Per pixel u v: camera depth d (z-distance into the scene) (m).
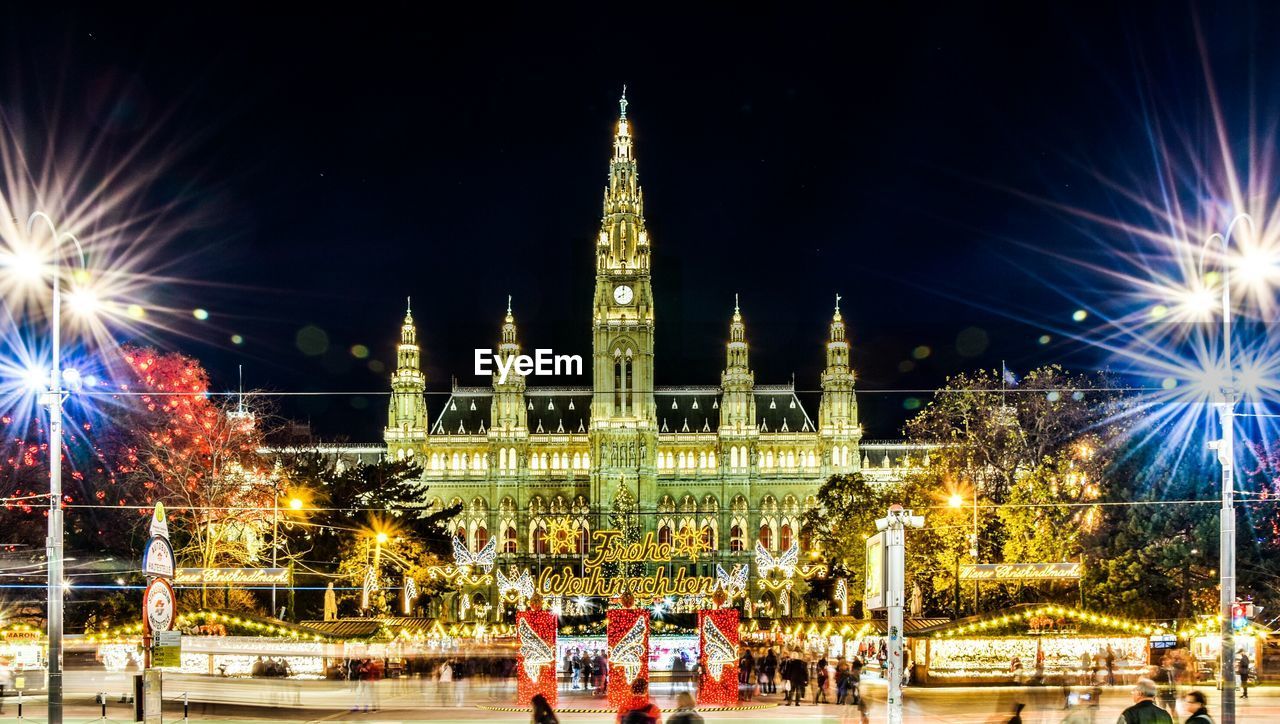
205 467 88.56
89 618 81.75
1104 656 60.12
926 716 45.59
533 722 25.14
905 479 109.69
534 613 51.53
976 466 93.12
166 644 35.12
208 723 44.50
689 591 54.34
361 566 94.19
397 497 107.56
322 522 95.44
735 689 52.38
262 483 90.69
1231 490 35.53
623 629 50.62
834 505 144.12
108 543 87.75
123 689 56.12
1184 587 72.31
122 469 87.38
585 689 66.25
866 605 32.03
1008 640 60.34
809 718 47.28
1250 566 70.94
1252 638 62.53
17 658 61.81
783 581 98.81
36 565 80.25
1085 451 87.69
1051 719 43.62
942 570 89.81
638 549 54.88
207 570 58.19
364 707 50.34
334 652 64.31
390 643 71.12
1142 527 74.25
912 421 100.75
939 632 60.03
